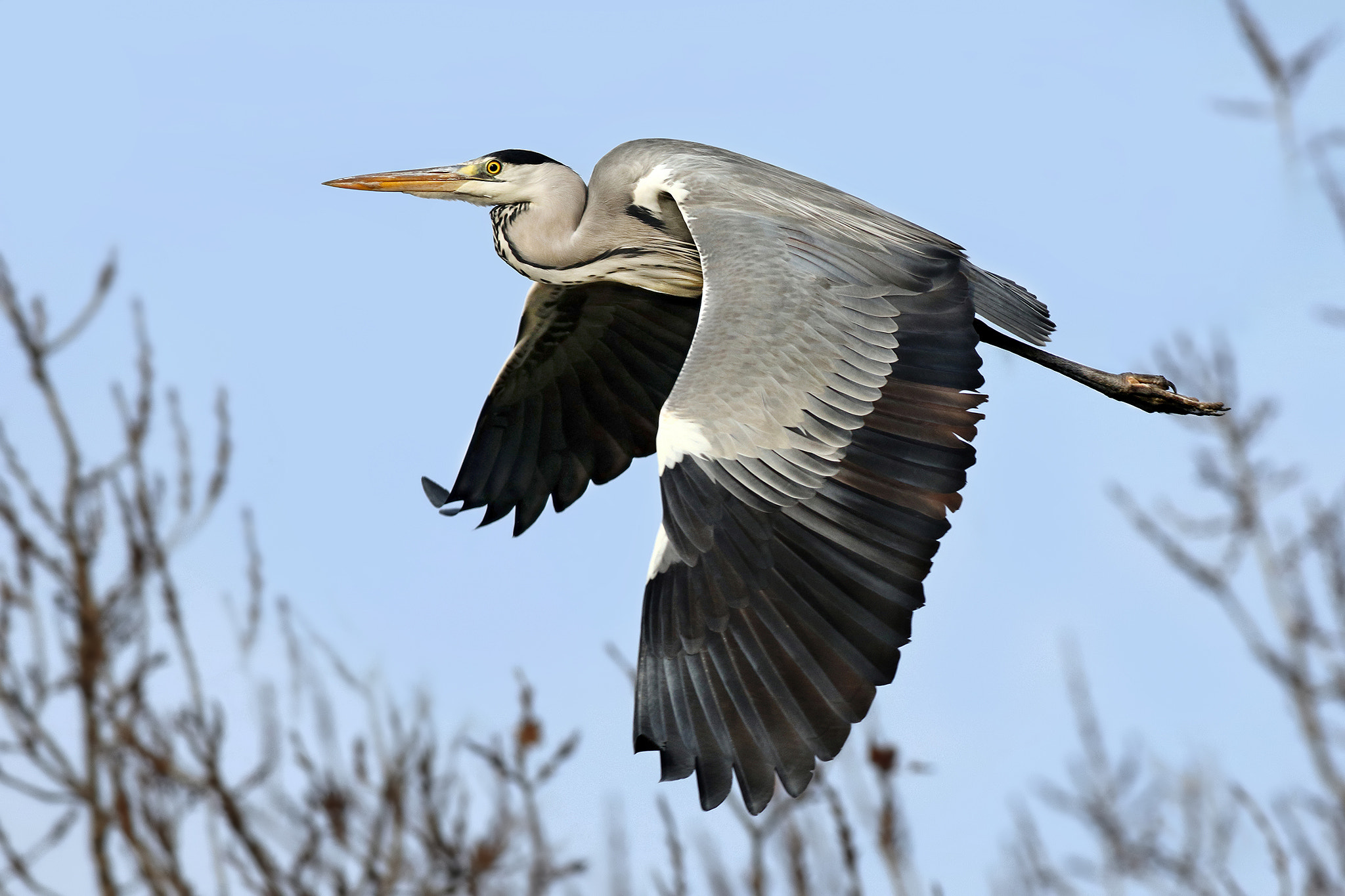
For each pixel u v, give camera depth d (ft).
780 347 32.96
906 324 33.81
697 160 40.70
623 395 43.27
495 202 43.88
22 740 42.73
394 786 42.34
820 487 31.37
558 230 42.96
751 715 29.91
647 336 43.47
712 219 37.06
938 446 31.91
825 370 32.71
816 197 38.22
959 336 33.68
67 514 44.27
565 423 42.93
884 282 34.71
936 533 30.86
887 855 39.99
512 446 42.60
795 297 33.96
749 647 30.32
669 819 40.14
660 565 31.35
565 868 41.98
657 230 42.06
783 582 30.63
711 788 29.53
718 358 32.96
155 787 42.52
